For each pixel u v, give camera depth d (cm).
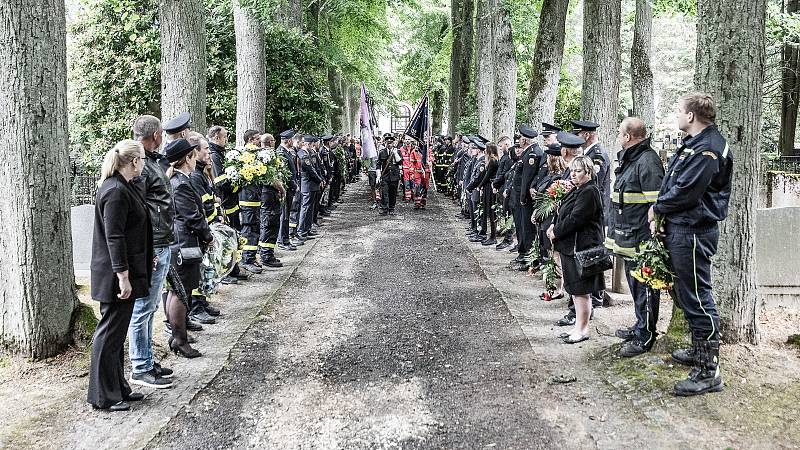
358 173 3017
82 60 1630
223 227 747
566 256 630
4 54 558
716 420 446
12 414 479
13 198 566
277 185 1010
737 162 557
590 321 709
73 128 1723
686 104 491
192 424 471
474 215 1309
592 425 457
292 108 1747
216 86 1664
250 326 710
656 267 497
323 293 862
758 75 551
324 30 2542
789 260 752
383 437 450
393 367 587
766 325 654
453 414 485
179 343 614
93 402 489
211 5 1616
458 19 2528
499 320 729
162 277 543
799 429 428
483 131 1909
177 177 621
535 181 956
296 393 529
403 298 833
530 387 532
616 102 1184
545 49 1273
